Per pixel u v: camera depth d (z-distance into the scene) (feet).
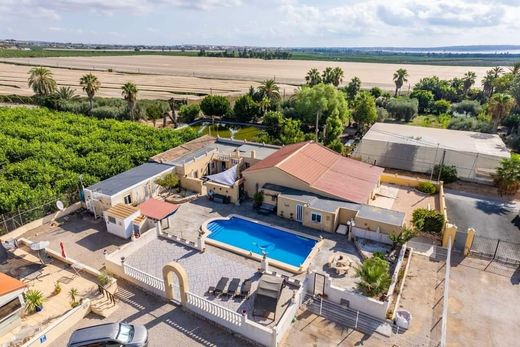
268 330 65.67
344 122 250.37
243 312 73.87
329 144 193.06
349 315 75.10
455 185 152.97
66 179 132.77
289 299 78.02
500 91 304.09
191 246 99.76
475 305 79.10
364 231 102.47
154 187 131.75
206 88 490.49
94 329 63.87
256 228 113.60
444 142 169.17
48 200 119.34
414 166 168.35
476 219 121.70
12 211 112.88
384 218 102.27
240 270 90.02
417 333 70.69
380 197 136.05
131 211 107.34
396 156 170.71
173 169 138.92
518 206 132.87
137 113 282.56
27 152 169.78
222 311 70.59
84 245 102.53
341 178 128.36
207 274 87.97
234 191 126.72
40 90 315.78
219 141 175.94
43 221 113.91
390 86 535.19
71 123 239.50
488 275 89.51
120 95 400.88
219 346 67.31
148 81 565.94
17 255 95.86
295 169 124.98
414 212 111.24
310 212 110.42
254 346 67.36
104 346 61.72
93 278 86.63
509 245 104.06
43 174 139.33
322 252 98.63
